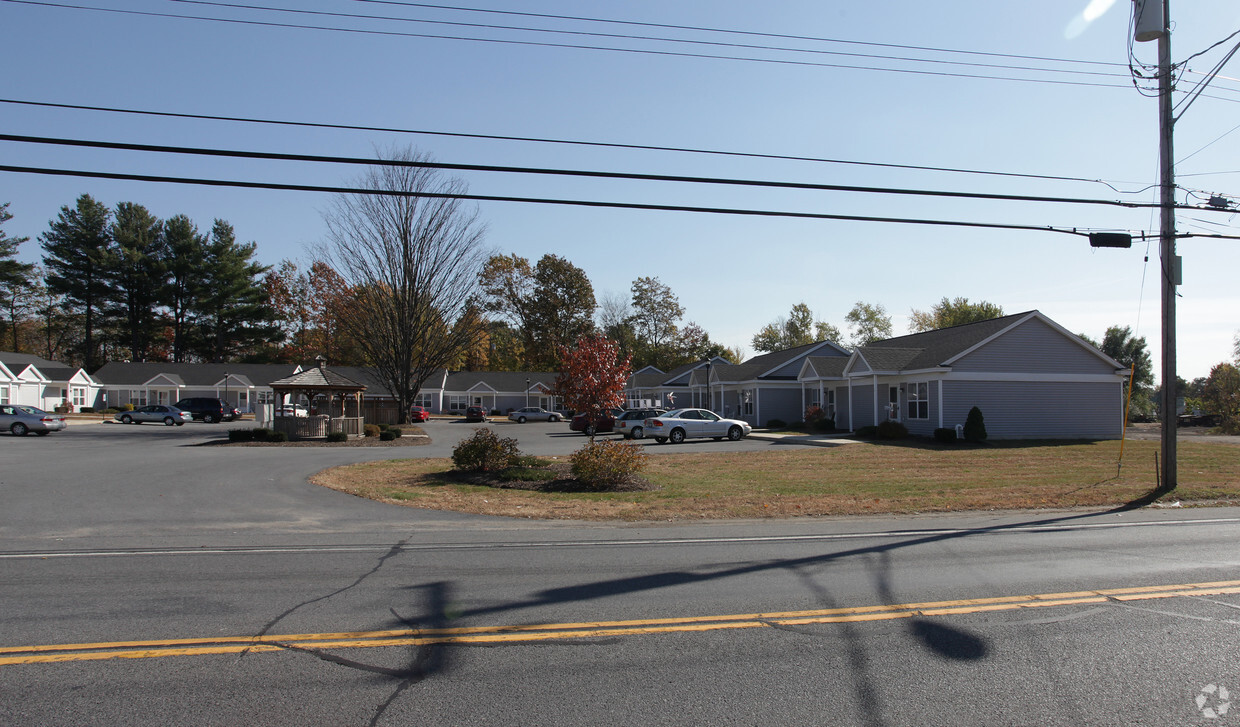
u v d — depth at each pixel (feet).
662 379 223.51
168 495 46.60
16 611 20.51
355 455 81.00
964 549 30.25
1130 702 14.71
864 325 279.69
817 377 126.52
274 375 231.91
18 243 225.35
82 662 16.46
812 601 21.88
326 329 252.01
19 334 274.16
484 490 50.83
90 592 22.67
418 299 140.67
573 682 15.51
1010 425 98.53
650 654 17.22
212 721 13.55
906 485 53.16
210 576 24.94
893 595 22.58
